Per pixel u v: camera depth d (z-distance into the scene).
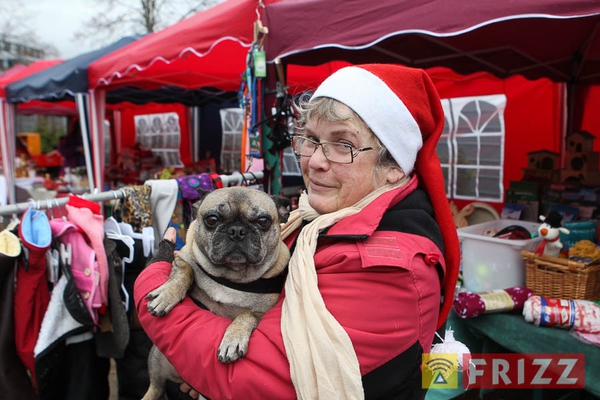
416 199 1.37
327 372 1.05
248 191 1.66
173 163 10.25
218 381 1.17
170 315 1.37
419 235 1.27
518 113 5.15
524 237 2.93
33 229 2.06
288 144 3.17
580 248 2.53
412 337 1.16
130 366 2.36
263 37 3.13
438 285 1.27
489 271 2.85
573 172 3.88
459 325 2.82
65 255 2.13
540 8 2.08
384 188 1.38
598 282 2.48
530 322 2.41
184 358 1.27
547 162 4.33
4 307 2.04
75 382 2.26
